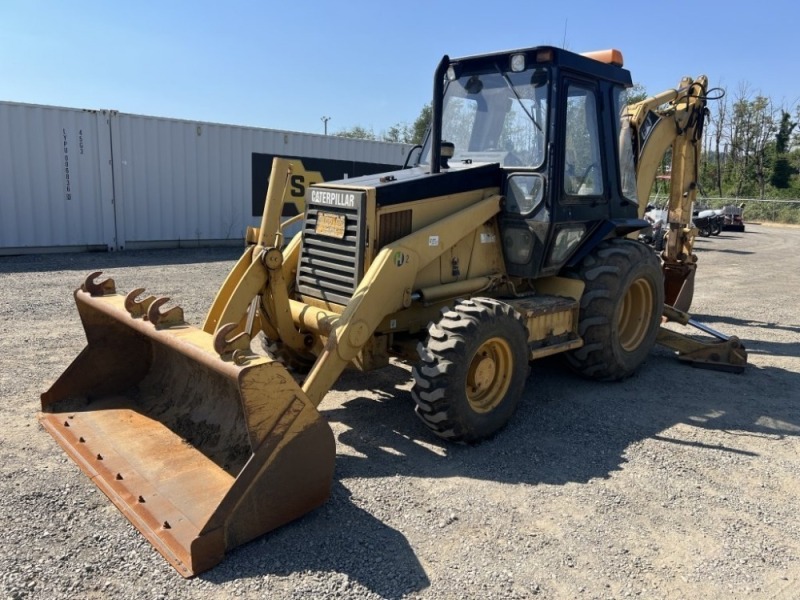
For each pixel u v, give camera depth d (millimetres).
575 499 3596
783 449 4398
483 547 3094
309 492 3180
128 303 3744
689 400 5316
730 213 28891
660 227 16984
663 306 5910
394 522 3273
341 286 4367
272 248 4184
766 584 2908
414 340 4543
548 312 4848
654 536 3260
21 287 8828
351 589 2734
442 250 4434
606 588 2826
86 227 12516
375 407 4879
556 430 4574
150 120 12992
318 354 4535
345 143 16234
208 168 14008
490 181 4852
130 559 2859
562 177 4742
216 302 4430
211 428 3758
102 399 4301
